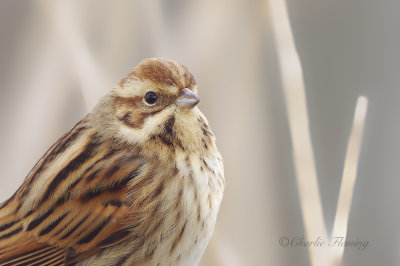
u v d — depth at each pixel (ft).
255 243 7.44
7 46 7.45
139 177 7.24
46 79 7.44
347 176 7.39
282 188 7.45
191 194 7.23
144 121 7.25
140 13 7.45
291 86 7.42
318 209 7.39
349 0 7.50
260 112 7.45
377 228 7.49
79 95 7.43
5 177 7.41
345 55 7.50
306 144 7.40
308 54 7.50
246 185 7.45
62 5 7.46
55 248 7.24
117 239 7.24
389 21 7.49
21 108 7.44
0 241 7.24
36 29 7.45
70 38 7.45
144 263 7.24
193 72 7.45
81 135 7.27
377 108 7.50
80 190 7.24
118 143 7.25
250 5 7.45
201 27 7.45
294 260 7.43
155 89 7.25
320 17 7.50
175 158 7.24
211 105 7.45
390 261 7.48
